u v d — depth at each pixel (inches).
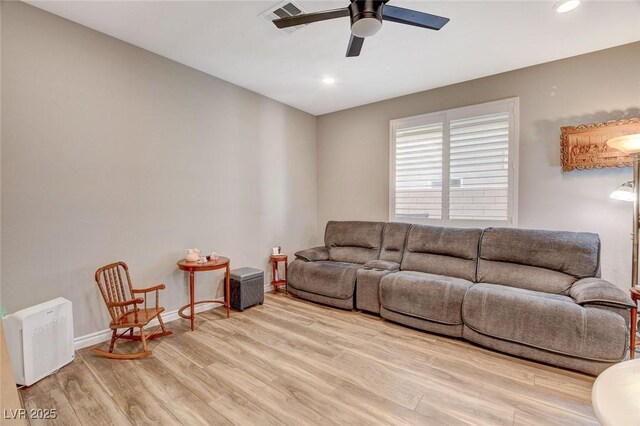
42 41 91.4
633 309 83.7
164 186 122.5
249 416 70.3
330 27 100.0
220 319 129.0
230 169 148.3
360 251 161.3
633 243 98.8
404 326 121.9
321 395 78.2
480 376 86.7
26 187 89.4
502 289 106.3
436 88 152.0
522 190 130.1
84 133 100.4
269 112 168.2
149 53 116.6
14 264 87.7
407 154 162.7
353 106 182.7
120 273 106.7
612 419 26.7
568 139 118.3
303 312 138.1
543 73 124.6
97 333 104.1
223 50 116.1
